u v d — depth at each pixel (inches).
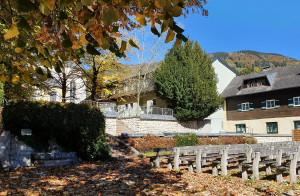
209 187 239.5
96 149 427.2
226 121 1242.0
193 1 164.7
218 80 1259.8
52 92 725.3
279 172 265.9
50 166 363.9
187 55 989.2
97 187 243.6
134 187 242.5
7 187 235.3
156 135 666.8
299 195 213.2
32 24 96.6
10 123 369.1
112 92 832.3
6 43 109.8
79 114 421.7
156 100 1125.1
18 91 644.7
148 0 68.7
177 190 228.4
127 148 544.4
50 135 399.9
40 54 100.0
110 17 65.0
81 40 81.6
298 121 1000.9
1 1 100.8
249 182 260.5
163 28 76.1
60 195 215.5
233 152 333.4
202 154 355.3
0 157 332.2
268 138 958.4
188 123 1043.3
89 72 759.1
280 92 1056.8
